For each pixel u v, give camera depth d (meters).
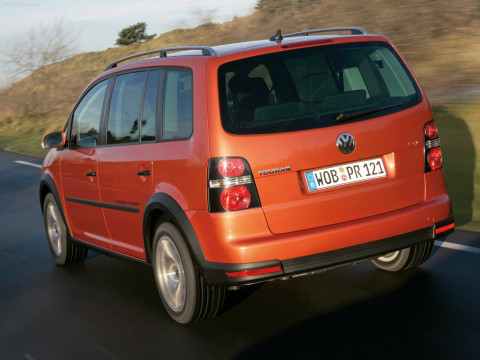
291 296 4.57
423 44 14.89
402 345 3.59
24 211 9.05
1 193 10.88
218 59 3.95
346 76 4.07
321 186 3.85
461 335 3.66
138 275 5.57
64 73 24.81
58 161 5.89
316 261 3.81
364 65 4.16
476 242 5.51
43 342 4.27
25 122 23.03
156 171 4.29
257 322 4.16
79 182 5.47
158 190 4.26
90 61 25.78
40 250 6.81
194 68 4.05
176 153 4.08
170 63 4.38
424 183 4.17
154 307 4.71
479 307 4.06
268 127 3.80
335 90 3.99
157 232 4.34
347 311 4.18
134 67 4.89
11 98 24.36
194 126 3.93
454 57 13.89
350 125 3.92
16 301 5.24
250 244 3.71
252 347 3.79
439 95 12.28
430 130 4.20
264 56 3.98
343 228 3.84
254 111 3.82
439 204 4.17
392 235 4.00
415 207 4.09
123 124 4.85
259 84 3.89
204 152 3.82
